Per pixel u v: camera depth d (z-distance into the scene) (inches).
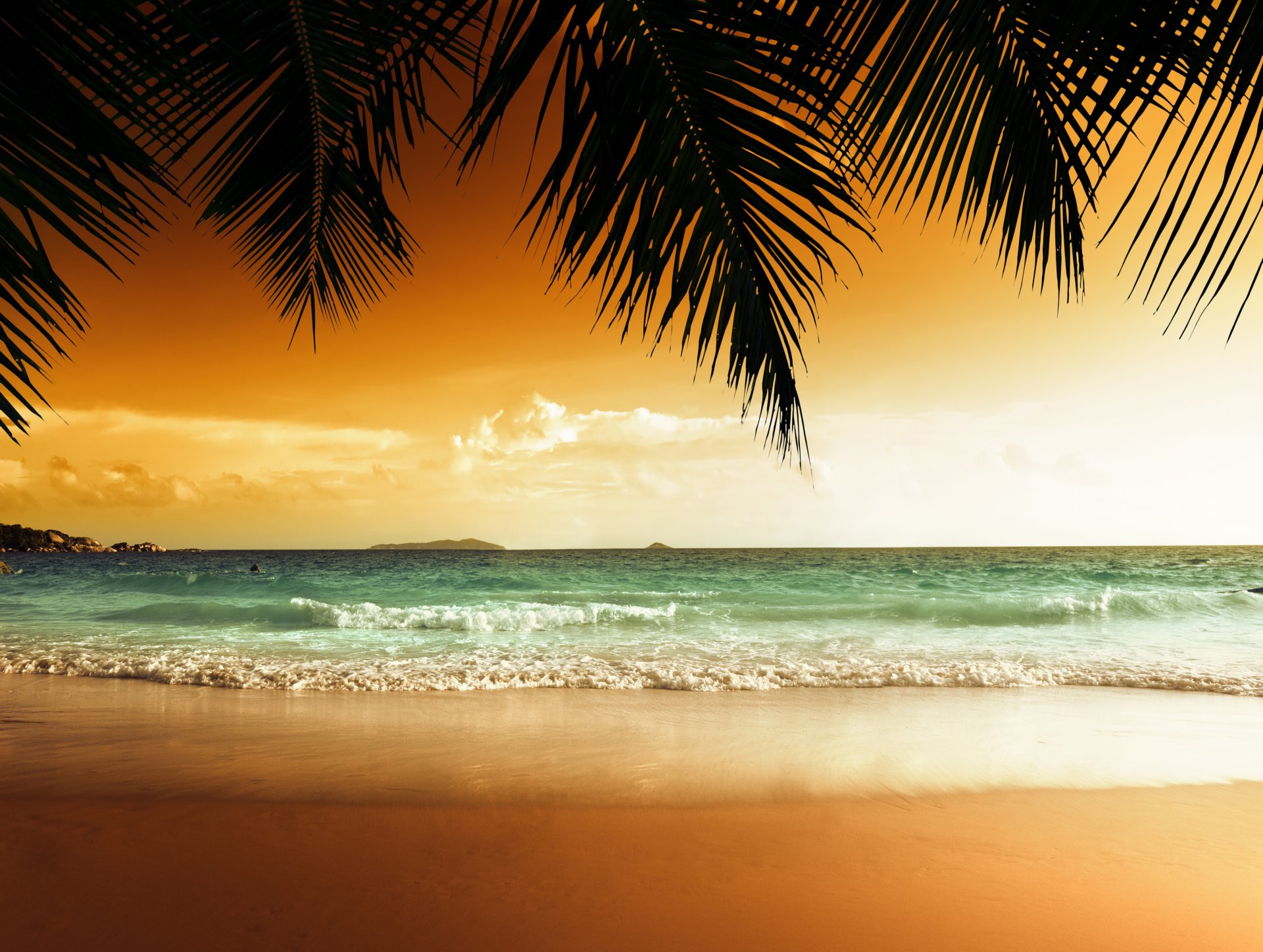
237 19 70.6
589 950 91.4
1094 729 213.6
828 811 144.5
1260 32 37.8
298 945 92.6
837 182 65.9
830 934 95.6
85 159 58.3
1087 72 43.3
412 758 181.9
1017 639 430.9
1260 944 94.0
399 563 2094.0
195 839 129.6
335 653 374.0
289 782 162.6
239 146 87.3
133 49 60.7
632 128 66.1
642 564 1814.7
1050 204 65.3
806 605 627.5
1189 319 39.7
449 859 120.3
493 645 408.2
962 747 191.8
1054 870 116.5
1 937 94.6
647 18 60.8
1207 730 212.8
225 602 627.2
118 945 92.5
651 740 199.9
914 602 573.3
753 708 245.3
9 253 55.4
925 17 52.9
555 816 141.2
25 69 55.9
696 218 73.2
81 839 129.0
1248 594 586.6
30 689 282.8
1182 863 119.6
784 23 55.7
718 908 103.0
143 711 241.1
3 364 55.2
